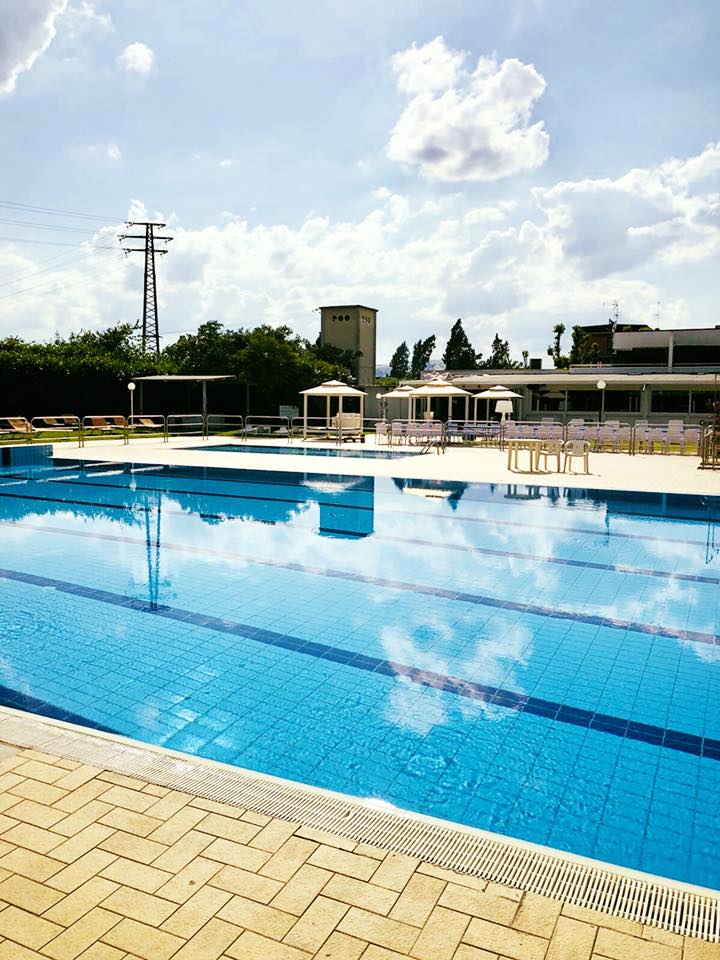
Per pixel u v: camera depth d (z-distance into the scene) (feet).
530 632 18.42
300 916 7.31
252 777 10.09
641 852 9.72
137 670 15.87
